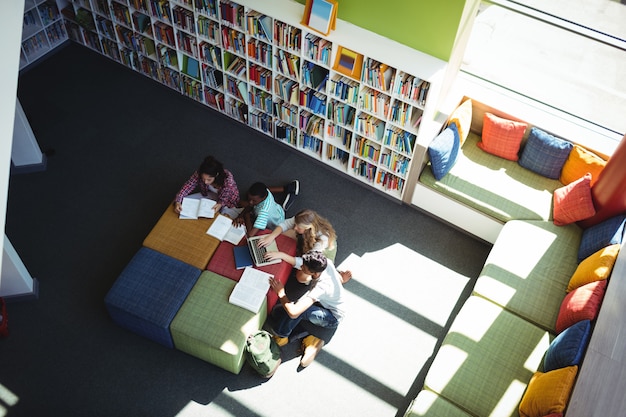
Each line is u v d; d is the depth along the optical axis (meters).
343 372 4.63
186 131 6.35
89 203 5.62
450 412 3.98
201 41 5.87
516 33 5.21
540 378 3.92
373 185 5.89
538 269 4.80
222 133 6.36
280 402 4.45
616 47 4.87
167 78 6.61
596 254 4.53
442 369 4.19
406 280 5.21
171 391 4.47
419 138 5.09
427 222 5.68
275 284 4.52
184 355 4.66
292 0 5.21
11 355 4.58
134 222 5.50
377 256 5.37
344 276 5.03
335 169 6.04
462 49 5.11
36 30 6.71
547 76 5.41
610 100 5.28
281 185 5.90
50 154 5.98
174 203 5.07
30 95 6.55
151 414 4.35
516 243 4.97
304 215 4.56
